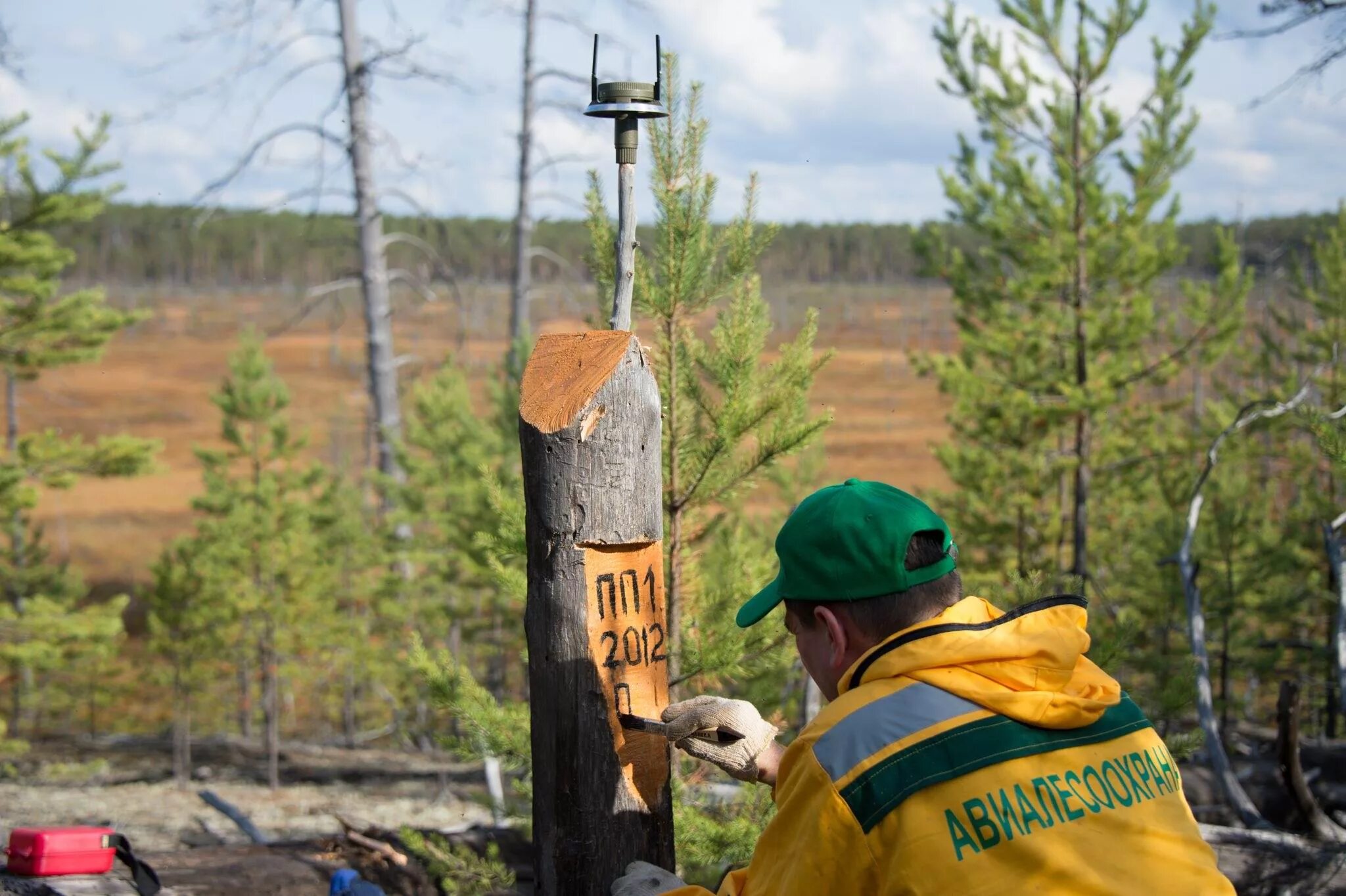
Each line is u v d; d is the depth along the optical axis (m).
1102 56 11.79
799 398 4.48
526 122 20.70
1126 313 12.45
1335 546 5.52
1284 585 13.73
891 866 1.54
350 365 83.19
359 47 18.84
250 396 18.33
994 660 1.66
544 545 2.37
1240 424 6.98
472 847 5.64
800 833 1.62
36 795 14.20
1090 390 12.05
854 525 1.75
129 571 38.97
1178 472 13.84
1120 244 11.98
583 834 2.36
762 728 2.19
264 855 5.36
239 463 47.19
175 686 17.03
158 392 73.19
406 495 18.00
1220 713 11.79
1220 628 13.38
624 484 2.39
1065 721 1.63
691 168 4.26
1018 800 1.55
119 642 21.22
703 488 4.42
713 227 4.45
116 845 4.54
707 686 4.57
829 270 120.75
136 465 13.37
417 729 16.20
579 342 2.52
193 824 12.20
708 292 4.38
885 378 83.56
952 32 12.00
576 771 2.36
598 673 2.37
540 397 2.42
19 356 12.79
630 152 3.36
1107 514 15.00
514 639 17.58
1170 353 13.02
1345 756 7.52
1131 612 12.12
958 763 1.56
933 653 1.66
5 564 18.83
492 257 85.31
